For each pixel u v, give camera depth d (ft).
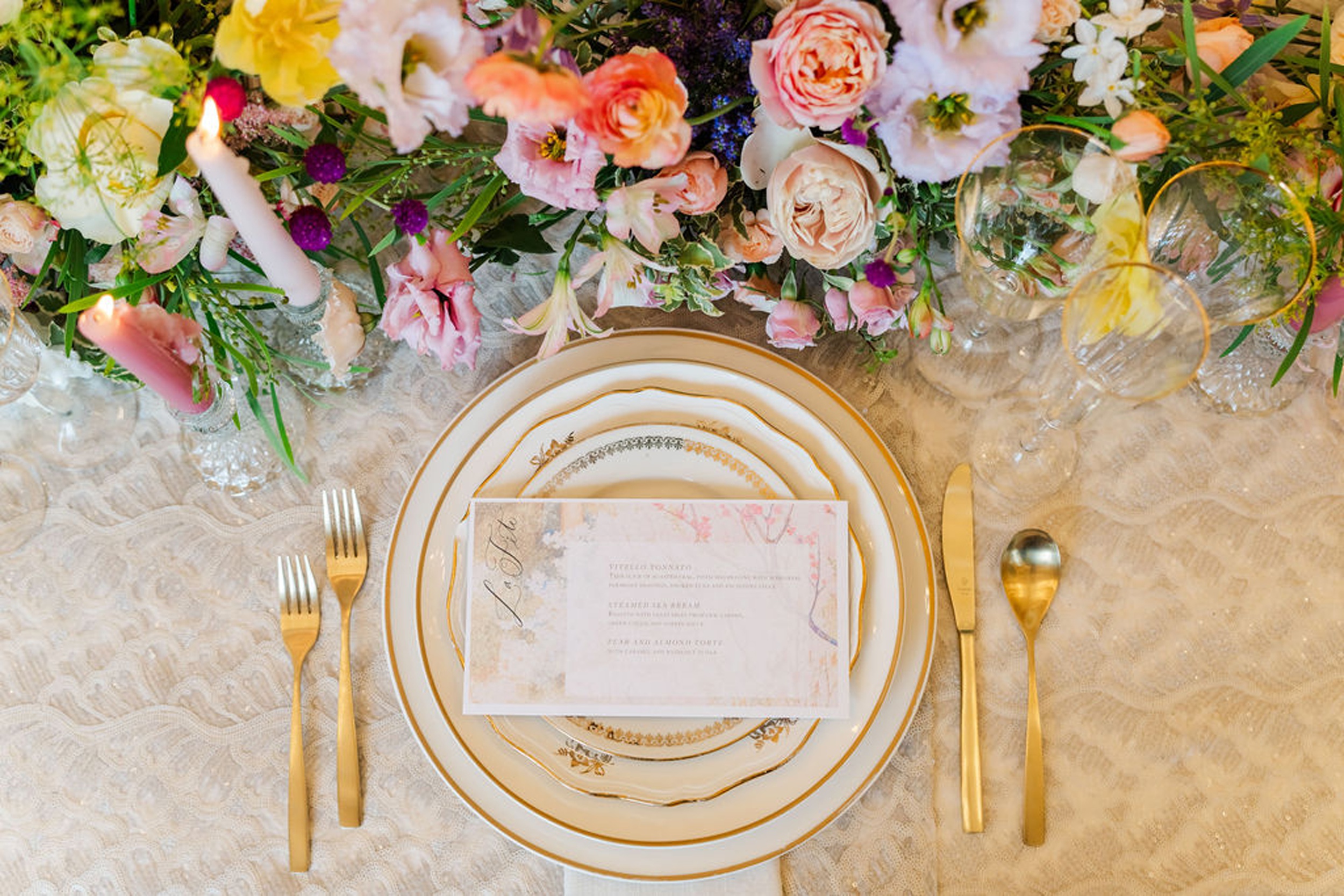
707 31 2.03
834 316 2.44
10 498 2.72
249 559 2.72
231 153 1.88
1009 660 2.62
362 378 2.80
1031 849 2.53
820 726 2.51
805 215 2.18
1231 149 2.20
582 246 2.85
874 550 2.57
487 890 2.54
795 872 2.51
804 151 2.11
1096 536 2.71
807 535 2.53
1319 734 2.59
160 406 2.81
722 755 2.48
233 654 2.67
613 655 2.50
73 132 1.98
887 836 2.52
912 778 2.55
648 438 2.63
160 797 2.59
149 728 2.63
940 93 2.01
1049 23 2.04
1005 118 2.07
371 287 2.78
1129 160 2.03
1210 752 2.58
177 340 2.20
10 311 2.22
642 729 2.50
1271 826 2.54
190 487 2.75
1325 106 2.29
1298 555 2.68
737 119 2.14
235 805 2.59
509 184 2.48
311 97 1.90
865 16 1.91
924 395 2.79
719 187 2.16
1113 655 2.64
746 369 2.72
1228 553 2.69
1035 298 2.31
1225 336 2.73
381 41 1.71
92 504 2.74
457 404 2.80
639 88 1.79
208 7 2.25
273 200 2.33
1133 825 2.54
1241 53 2.20
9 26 1.96
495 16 2.17
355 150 2.34
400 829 2.56
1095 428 2.77
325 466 2.76
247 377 2.59
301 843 2.54
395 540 2.60
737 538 2.54
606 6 2.16
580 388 2.66
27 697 2.64
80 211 2.08
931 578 2.54
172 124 2.01
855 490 2.60
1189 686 2.62
